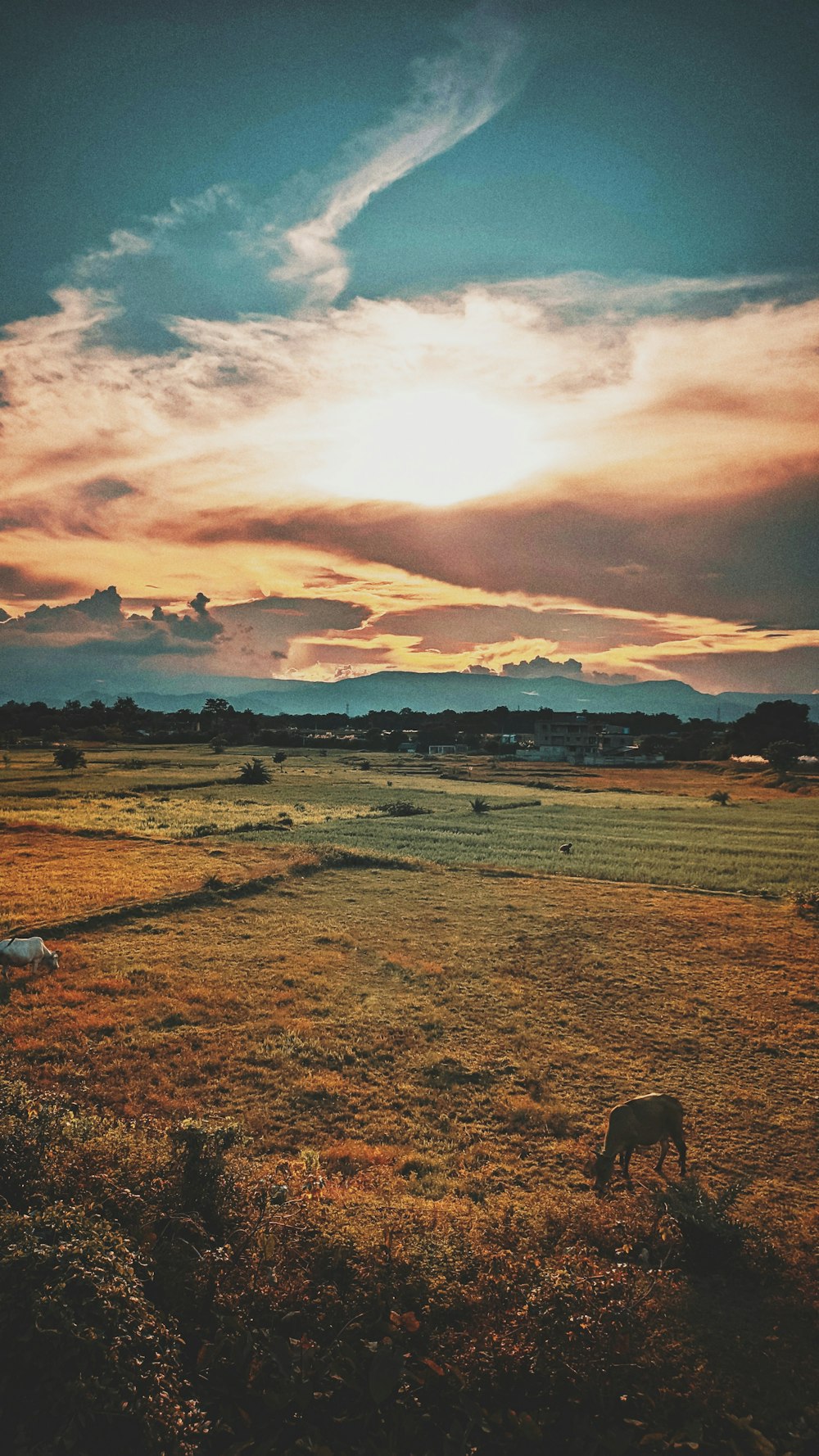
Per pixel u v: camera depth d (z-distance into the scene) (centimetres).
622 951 2539
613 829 5772
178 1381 589
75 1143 870
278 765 12325
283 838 4997
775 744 12706
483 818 6325
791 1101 1503
